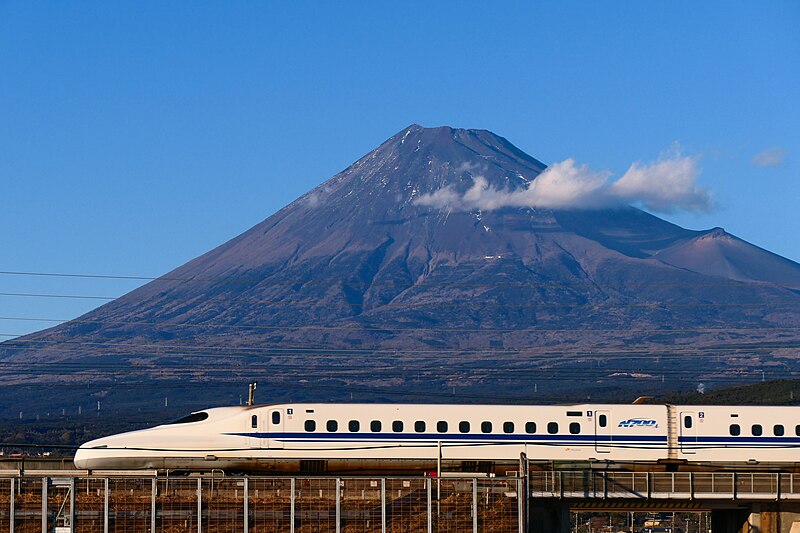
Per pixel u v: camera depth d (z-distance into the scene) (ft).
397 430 338.95
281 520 295.89
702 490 319.27
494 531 299.79
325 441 337.72
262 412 339.77
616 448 343.26
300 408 340.39
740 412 348.38
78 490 291.99
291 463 337.31
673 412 346.95
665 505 329.52
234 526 294.46
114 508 292.40
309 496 297.53
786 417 348.38
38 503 291.79
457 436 339.77
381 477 299.17
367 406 342.03
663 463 344.08
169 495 294.05
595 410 345.31
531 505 323.98
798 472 341.82
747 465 345.51
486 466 339.36
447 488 300.61
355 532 296.92
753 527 330.13
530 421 342.44
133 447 336.90
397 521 297.94
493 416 342.23
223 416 341.41
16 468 339.77
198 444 337.11
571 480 317.01
